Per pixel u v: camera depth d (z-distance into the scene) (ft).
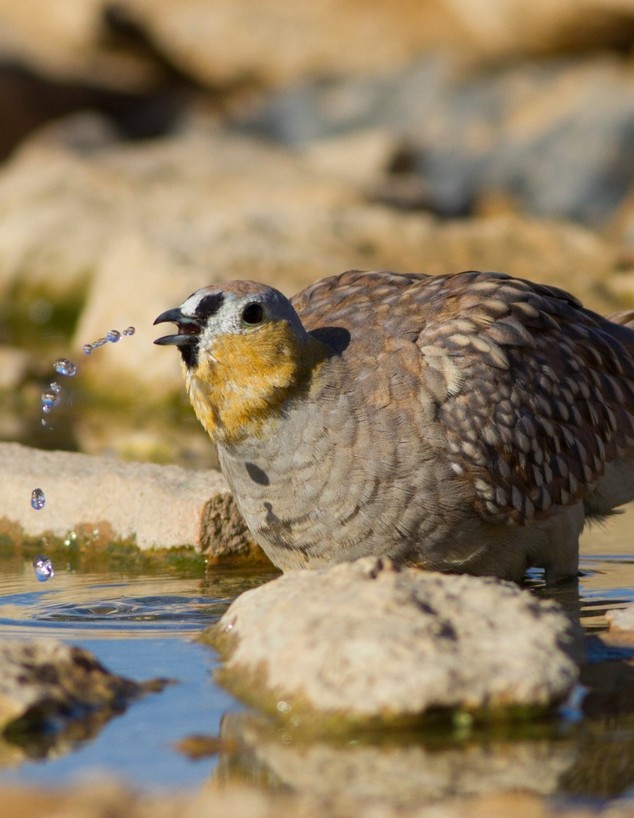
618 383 38.14
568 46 121.70
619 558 40.27
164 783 22.82
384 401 33.68
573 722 25.41
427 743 24.52
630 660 28.86
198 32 143.95
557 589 36.45
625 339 39.81
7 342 79.51
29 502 42.60
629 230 100.12
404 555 34.50
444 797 22.26
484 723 25.17
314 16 142.00
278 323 33.17
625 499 39.47
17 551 42.42
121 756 24.02
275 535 34.58
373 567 28.58
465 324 35.22
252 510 34.50
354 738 24.81
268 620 27.78
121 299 69.92
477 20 125.59
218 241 72.90
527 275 74.18
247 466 33.86
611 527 44.75
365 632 26.09
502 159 110.73
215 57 143.54
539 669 25.59
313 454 33.22
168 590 36.73
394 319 35.35
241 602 29.96
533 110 114.11
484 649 26.02
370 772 23.32
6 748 24.43
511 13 121.70
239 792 22.24
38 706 25.30
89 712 26.13
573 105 111.65
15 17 151.43
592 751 24.09
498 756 23.93
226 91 144.77
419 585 27.96
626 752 24.04
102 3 146.92
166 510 40.52
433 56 127.24
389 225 77.51
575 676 25.89
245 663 27.43
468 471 34.04
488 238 77.51
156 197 92.38
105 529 41.34
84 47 149.69
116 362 68.69
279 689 25.93
